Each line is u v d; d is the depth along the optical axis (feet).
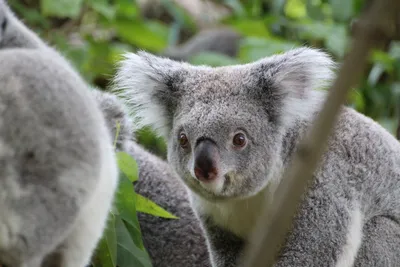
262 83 26.91
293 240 26.63
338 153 27.78
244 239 28.27
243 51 45.55
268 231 10.05
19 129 13.78
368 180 28.19
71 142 14.30
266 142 26.23
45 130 13.98
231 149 25.48
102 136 16.10
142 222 34.30
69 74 15.40
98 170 15.26
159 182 34.91
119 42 53.26
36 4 45.88
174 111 27.89
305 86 27.76
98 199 16.93
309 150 9.50
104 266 21.91
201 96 26.71
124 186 23.58
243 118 25.84
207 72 28.30
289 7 57.11
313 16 53.06
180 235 34.17
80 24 50.11
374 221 28.60
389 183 29.07
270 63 27.73
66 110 14.39
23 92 14.08
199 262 33.71
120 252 23.39
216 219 28.27
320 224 26.53
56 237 14.44
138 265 23.45
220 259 28.84
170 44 54.44
